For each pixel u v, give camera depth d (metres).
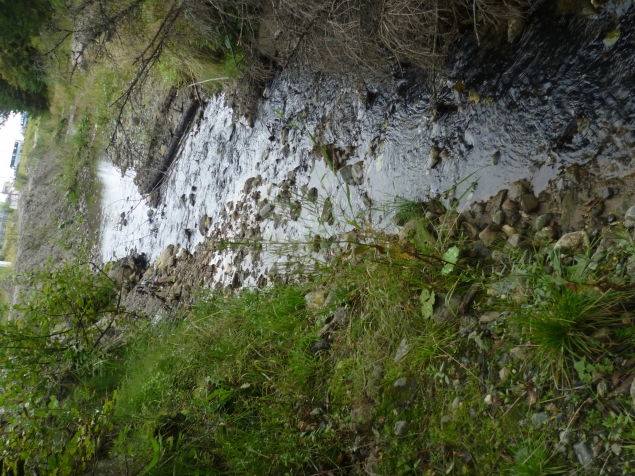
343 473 2.53
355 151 3.84
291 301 3.55
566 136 2.51
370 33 3.46
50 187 11.27
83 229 9.45
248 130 5.37
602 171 2.34
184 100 6.52
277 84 4.94
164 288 5.95
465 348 2.35
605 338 1.90
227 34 4.88
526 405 2.03
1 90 10.70
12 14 8.35
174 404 3.73
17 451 3.52
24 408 3.75
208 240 5.52
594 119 2.43
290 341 3.36
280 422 2.96
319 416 2.84
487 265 2.57
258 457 2.82
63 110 11.02
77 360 5.01
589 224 2.29
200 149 6.27
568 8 2.64
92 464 3.35
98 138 9.20
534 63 2.74
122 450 3.24
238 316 3.94
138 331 5.35
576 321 1.96
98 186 9.26
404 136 3.42
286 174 4.59
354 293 3.08
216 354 3.71
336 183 3.91
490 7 2.88
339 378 2.86
